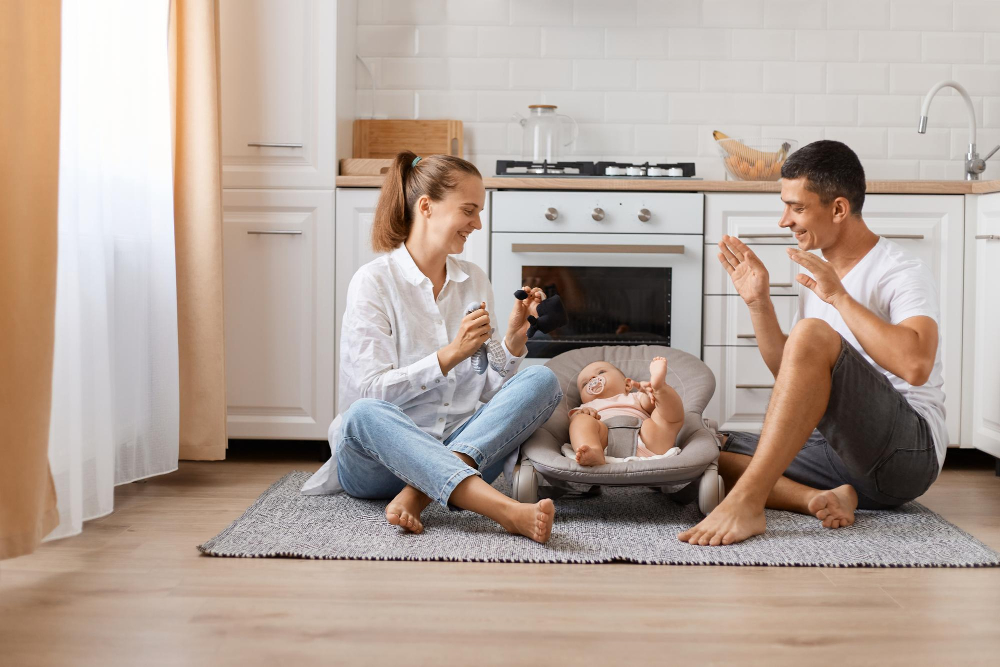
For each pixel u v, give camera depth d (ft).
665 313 9.56
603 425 7.23
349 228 9.48
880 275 6.84
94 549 6.15
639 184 9.43
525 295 7.18
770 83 11.24
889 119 11.25
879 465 6.64
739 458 7.47
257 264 9.50
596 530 6.59
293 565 5.77
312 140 9.48
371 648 4.43
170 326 8.02
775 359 7.16
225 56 9.48
